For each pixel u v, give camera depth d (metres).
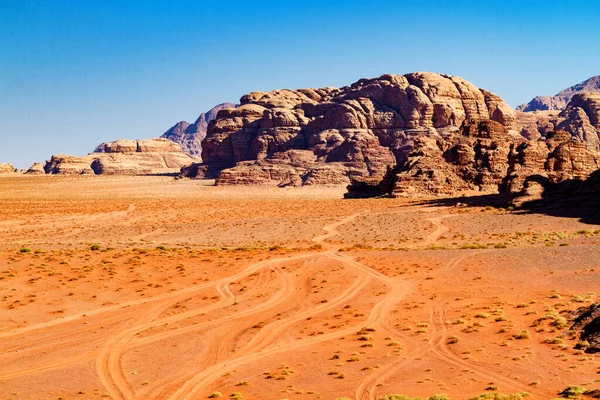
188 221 134.50
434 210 127.62
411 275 65.00
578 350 38.41
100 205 177.75
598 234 85.94
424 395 31.91
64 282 62.84
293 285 63.34
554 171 151.75
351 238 99.69
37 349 43.78
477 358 38.28
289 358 40.25
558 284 56.34
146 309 55.09
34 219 140.62
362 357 39.62
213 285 63.97
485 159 176.12
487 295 54.81
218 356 41.34
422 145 184.88
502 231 96.94
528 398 30.89
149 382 36.25
